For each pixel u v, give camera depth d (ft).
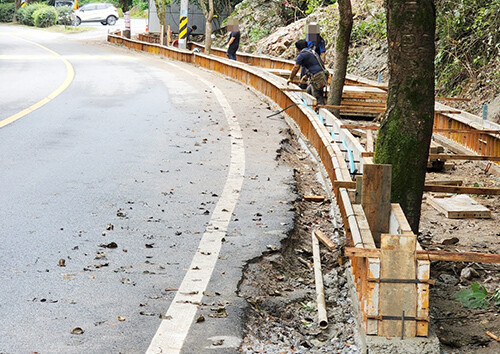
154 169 29.73
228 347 13.80
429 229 23.81
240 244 20.11
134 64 88.84
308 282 18.61
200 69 83.30
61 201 24.18
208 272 17.80
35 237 20.15
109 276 17.28
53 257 18.51
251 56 91.66
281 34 101.14
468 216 25.13
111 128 39.78
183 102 51.47
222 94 57.26
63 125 40.40
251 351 13.87
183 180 27.91
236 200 25.04
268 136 38.37
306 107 39.68
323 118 38.65
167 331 14.30
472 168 34.06
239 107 49.57
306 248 21.31
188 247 19.74
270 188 27.02
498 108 42.96
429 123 19.16
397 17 18.72
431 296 17.54
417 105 19.02
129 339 13.87
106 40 148.36
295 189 27.27
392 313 13.69
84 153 32.65
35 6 218.18
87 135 37.42
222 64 74.79
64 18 204.74
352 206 18.84
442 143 38.96
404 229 16.16
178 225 21.83
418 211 19.42
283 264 19.39
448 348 14.79
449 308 16.79
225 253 19.31
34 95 54.34
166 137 37.29
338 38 45.83
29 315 14.84
